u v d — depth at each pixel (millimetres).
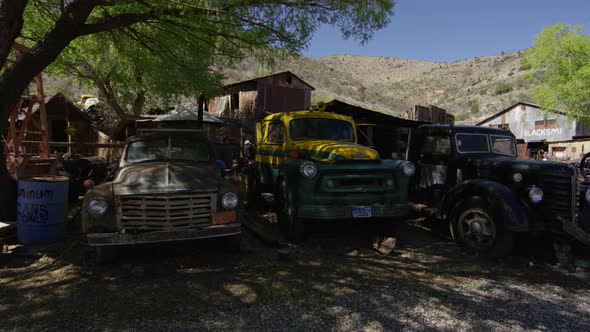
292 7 5875
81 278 4113
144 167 5035
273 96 25031
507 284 4199
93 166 9000
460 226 5531
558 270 4719
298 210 5340
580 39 23844
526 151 32750
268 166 6980
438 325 3191
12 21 5094
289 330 3035
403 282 4180
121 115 18438
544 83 26453
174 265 4512
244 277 4219
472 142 6410
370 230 6422
